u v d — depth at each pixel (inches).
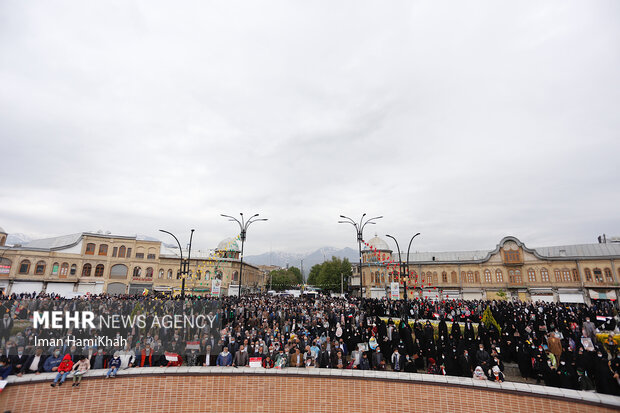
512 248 2186.3
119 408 417.1
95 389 418.6
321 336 714.8
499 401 377.4
